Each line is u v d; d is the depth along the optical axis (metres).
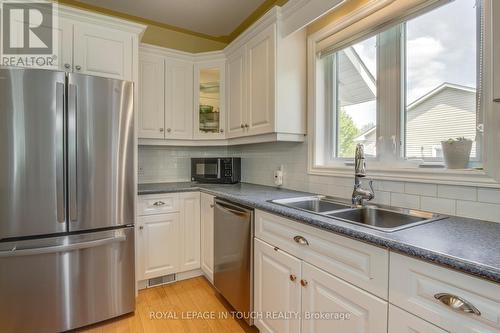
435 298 0.81
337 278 1.14
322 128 2.09
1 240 1.57
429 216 1.33
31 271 1.63
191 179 3.00
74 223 1.73
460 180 1.27
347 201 1.76
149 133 2.56
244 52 2.38
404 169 1.50
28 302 1.63
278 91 2.02
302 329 1.33
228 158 2.79
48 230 1.66
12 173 1.57
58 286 1.70
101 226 1.82
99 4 2.45
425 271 0.84
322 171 2.00
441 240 0.92
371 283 1.00
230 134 2.62
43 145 1.63
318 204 1.85
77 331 1.77
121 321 1.89
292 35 2.08
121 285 1.91
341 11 1.87
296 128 2.11
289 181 2.33
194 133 2.79
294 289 1.38
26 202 1.60
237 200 1.88
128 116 1.92
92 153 1.78
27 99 1.59
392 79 1.64
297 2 1.85
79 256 1.75
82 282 1.77
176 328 1.82
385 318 0.95
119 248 1.90
